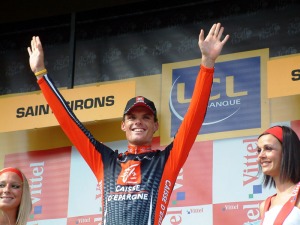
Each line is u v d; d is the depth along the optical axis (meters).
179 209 8.19
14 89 9.43
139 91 8.87
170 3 9.20
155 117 6.89
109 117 8.51
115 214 6.36
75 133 6.79
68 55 9.42
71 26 9.44
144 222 6.30
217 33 6.63
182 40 8.98
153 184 6.45
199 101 6.48
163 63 8.93
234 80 8.49
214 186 8.15
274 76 8.07
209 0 9.04
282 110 8.18
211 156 8.27
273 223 5.77
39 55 7.02
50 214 8.66
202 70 6.50
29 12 9.64
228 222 7.97
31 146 9.01
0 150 9.10
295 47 8.48
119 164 6.61
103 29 9.39
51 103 6.85
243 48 8.63
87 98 8.67
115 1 9.38
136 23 9.27
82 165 8.73
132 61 9.09
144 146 6.73
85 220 8.50
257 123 8.23
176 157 6.54
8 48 9.69
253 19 8.75
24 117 8.89
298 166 6.00
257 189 7.98
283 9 8.69
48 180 8.80
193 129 6.51
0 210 6.80
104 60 9.21
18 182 6.89
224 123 8.35
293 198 5.82
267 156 6.08
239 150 8.20
